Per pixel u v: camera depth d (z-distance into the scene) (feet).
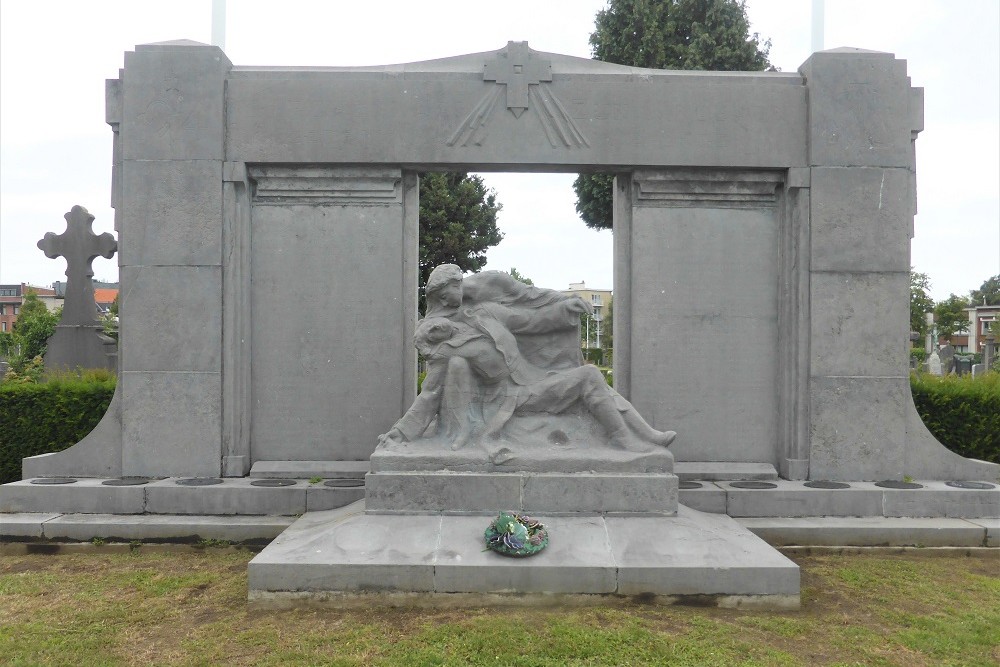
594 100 21.67
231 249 21.57
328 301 21.99
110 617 14.48
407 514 17.06
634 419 18.33
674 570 14.90
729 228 22.26
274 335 21.98
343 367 21.93
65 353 36.81
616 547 15.62
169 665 12.36
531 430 18.21
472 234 67.82
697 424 22.13
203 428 21.30
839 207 21.50
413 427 18.16
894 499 20.02
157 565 17.75
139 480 20.93
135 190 21.30
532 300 19.27
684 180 22.03
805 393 21.59
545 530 15.76
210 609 14.85
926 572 17.47
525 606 14.84
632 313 22.24
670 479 17.21
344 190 21.97
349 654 12.66
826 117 21.52
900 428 21.47
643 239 22.18
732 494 20.06
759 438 22.20
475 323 18.57
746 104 21.72
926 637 13.61
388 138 21.57
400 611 14.61
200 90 21.33
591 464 17.48
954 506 19.99
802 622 14.25
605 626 13.78
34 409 25.22
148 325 21.31
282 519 19.43
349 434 21.90
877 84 21.58
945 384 25.57
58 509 19.84
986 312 158.20
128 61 21.30
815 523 19.38
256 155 21.48
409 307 22.27
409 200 22.45
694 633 13.56
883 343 21.49
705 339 22.18
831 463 21.45
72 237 37.17
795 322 21.79
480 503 17.13
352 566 14.78
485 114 21.62
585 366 18.83
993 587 16.42
